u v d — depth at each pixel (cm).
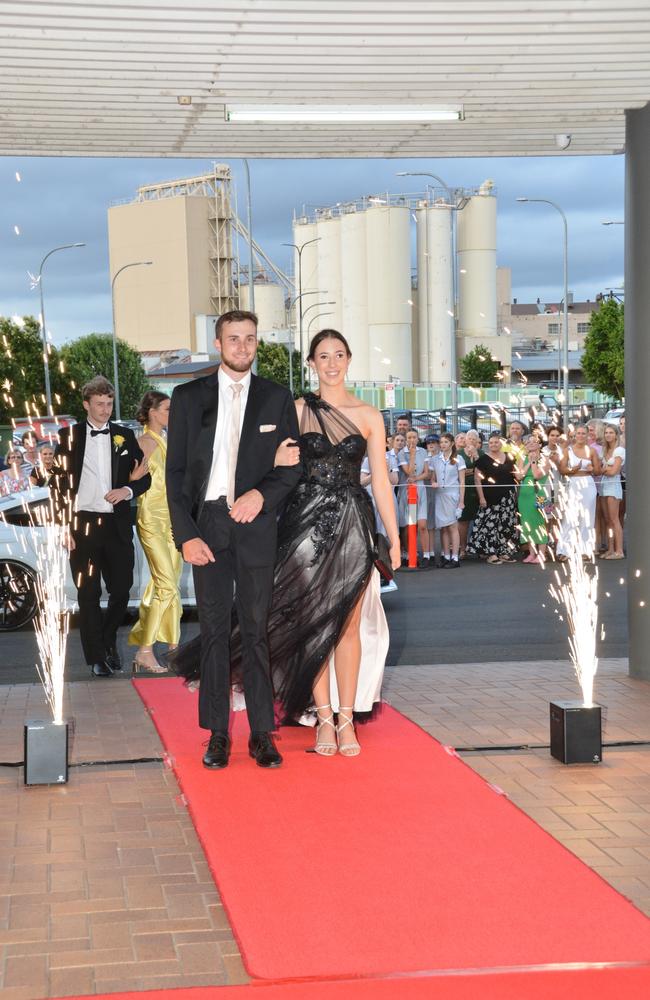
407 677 789
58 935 369
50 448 1298
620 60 663
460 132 797
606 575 1360
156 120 737
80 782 545
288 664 580
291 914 377
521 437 1495
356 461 583
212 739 562
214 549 561
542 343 12294
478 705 694
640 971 335
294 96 702
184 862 436
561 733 563
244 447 554
